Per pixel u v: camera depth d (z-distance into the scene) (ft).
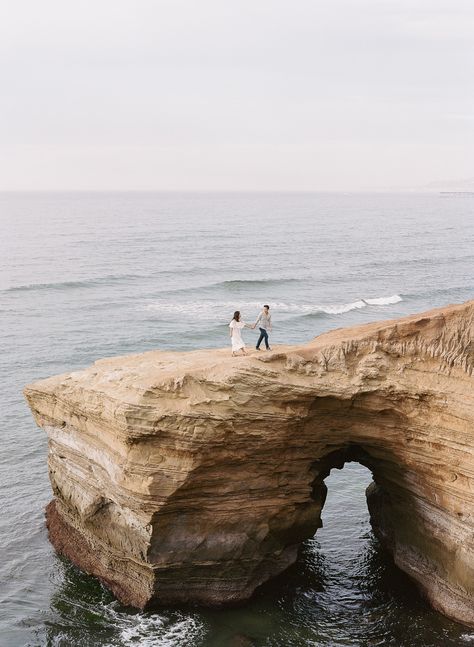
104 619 72.23
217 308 236.02
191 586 73.31
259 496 72.64
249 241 472.44
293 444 71.77
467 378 66.44
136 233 525.34
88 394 73.82
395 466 74.08
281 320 217.15
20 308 230.07
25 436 121.19
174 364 73.82
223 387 66.80
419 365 68.90
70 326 205.77
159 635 69.36
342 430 72.74
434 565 72.08
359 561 82.23
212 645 67.77
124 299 248.32
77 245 429.79
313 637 68.59
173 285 281.13
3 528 91.04
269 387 67.51
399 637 68.03
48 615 73.26
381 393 68.80
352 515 94.48
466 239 512.22
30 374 159.22
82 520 79.00
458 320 67.87
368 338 70.23
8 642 69.26
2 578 80.07
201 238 490.08
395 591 75.56
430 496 70.49
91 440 75.66
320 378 69.26
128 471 68.44
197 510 71.15
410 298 261.03
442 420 67.00
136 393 67.77
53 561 83.15
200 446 67.00
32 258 363.56
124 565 75.20
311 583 77.77
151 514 68.64
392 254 405.18
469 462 65.26
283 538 76.02
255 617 71.92
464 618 68.39
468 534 66.23
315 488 79.05
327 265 353.31
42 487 102.83
